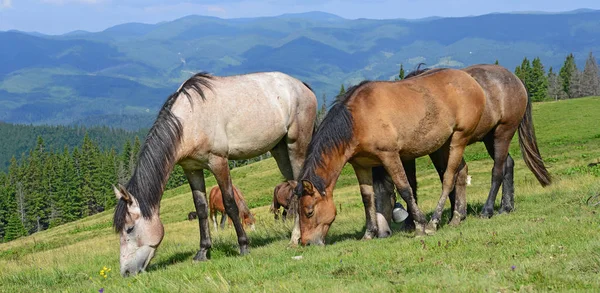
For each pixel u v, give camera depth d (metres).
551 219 8.68
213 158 8.65
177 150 8.12
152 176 7.84
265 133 9.37
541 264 5.55
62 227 54.12
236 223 8.94
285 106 9.81
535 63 106.44
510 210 10.84
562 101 71.38
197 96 8.46
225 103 8.80
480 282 5.11
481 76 10.08
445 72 9.41
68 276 9.16
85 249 16.33
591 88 114.38
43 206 110.94
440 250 7.04
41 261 12.87
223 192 8.84
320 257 7.34
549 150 40.38
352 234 10.29
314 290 5.50
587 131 46.94
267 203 40.34
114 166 116.88
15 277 9.38
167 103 8.23
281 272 6.77
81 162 113.88
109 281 7.75
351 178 43.25
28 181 113.69
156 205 7.93
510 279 5.21
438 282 5.27
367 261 6.77
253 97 9.24
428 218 11.66
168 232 25.00
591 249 5.83
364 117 8.44
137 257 7.80
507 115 10.18
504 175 10.88
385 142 8.48
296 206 8.98
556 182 15.86
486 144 11.03
